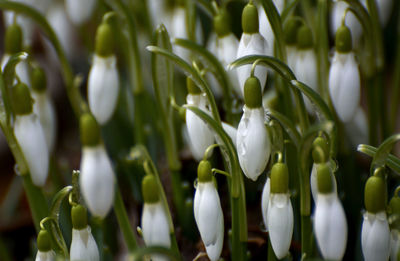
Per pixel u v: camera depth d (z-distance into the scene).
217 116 0.38
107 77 0.39
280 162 0.37
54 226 0.38
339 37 0.39
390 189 0.44
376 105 0.43
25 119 0.39
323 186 0.36
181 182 0.44
